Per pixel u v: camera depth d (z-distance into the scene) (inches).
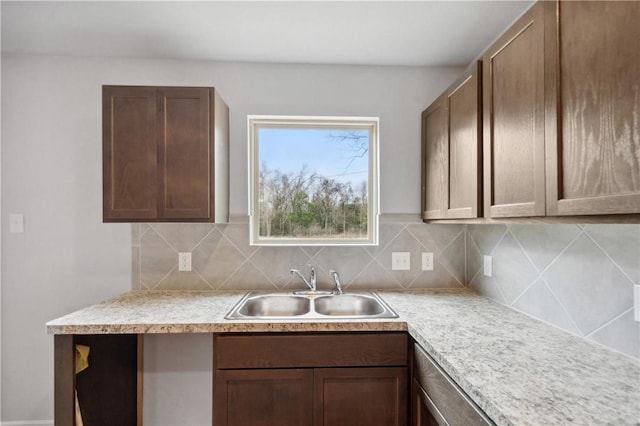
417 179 89.5
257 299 79.5
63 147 83.4
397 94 89.2
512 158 49.1
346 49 80.5
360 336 61.3
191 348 85.0
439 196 76.4
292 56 83.8
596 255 48.6
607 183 32.9
